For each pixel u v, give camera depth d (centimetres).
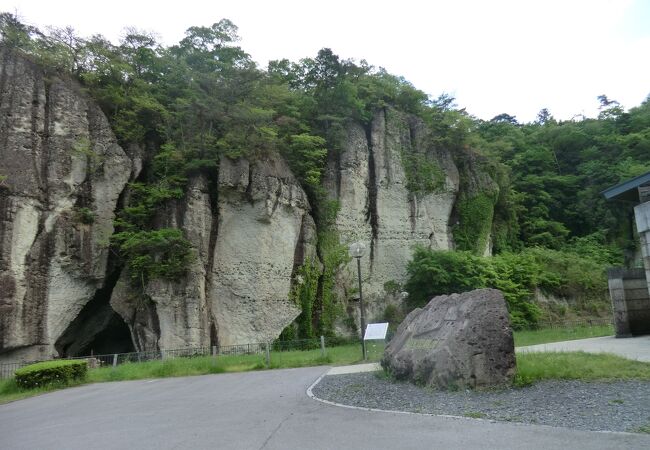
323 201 3744
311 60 4247
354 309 3638
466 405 848
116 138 3284
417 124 4338
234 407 1016
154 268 2903
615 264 4600
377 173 4044
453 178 4306
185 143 3294
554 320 3900
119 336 3422
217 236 3197
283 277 3259
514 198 4950
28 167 2869
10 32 3112
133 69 3591
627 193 2072
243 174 3206
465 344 1012
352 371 1491
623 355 1257
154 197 3100
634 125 5897
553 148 6006
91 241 3005
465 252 3884
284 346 3000
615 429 648
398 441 653
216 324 3048
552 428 672
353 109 4094
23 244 2764
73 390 1639
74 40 3438
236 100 3575
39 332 2755
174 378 1755
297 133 3816
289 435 724
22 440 846
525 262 4122
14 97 2947
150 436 784
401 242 3966
